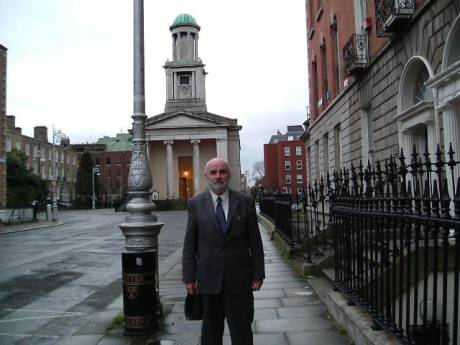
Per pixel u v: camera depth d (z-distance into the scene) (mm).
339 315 5875
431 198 3646
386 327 4434
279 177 102375
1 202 40375
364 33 15188
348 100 17391
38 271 12359
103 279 11031
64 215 55625
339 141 19969
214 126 66188
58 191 89562
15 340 6125
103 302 8523
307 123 31125
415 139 11586
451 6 9031
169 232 24625
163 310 6961
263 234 19750
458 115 9305
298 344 5242
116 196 108375
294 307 6992
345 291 6090
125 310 5945
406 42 11500
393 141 12633
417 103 11164
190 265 4402
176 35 72312
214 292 4223
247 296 4297
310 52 26391
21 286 10219
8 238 24109
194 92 71062
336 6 19031
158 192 66688
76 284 10406
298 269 9930
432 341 3924
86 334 6047
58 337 6238
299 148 101438
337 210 6617
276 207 16766
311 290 8172
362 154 15602
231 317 4246
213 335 4340
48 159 86125
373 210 5008
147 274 5949
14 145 72062
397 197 4309
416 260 3969
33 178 67000
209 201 4398
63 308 8055
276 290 8258
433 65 9938
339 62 18875
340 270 6762
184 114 66188
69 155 98375
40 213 60969
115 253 16219
